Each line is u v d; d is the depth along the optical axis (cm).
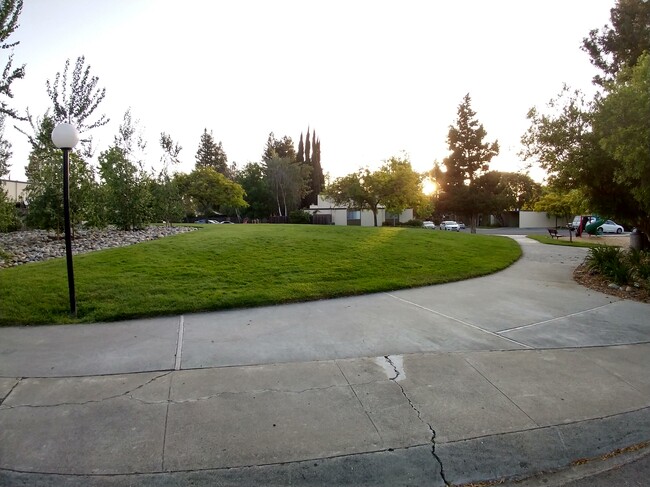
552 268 1137
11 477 250
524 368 420
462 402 346
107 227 1627
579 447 300
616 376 405
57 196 1236
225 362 424
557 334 536
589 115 852
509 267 1146
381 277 866
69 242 574
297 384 375
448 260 1115
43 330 523
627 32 1427
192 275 789
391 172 3606
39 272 771
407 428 306
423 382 383
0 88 1119
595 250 1029
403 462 273
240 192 4741
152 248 1044
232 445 282
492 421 317
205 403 338
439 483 265
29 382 372
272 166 5519
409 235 1664
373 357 443
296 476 259
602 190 988
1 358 429
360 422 313
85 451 273
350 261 995
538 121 939
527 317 616
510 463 281
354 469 266
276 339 497
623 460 295
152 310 592
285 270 867
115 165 1507
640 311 660
